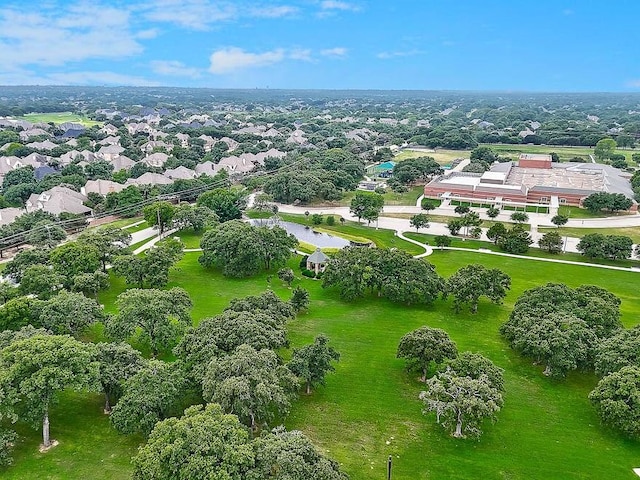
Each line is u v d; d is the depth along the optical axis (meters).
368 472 52.47
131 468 51.88
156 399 53.53
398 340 81.56
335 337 82.19
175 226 142.25
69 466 52.12
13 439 52.19
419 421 61.47
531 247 132.38
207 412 48.50
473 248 131.38
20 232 131.38
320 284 106.69
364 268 95.44
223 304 94.31
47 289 86.31
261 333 65.31
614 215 166.25
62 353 54.44
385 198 191.38
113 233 117.88
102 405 63.06
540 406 64.88
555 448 57.00
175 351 65.44
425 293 91.94
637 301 98.06
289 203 183.38
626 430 56.44
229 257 107.88
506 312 93.00
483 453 55.94
